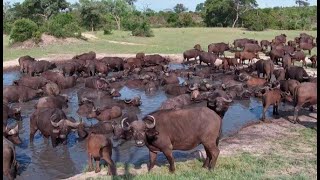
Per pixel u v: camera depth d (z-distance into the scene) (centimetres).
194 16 10525
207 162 1195
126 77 2988
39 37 4572
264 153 1342
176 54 4000
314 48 4334
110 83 2716
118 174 1187
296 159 1268
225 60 3231
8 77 3111
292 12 8950
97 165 1226
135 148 1517
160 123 1118
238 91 2355
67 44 4697
